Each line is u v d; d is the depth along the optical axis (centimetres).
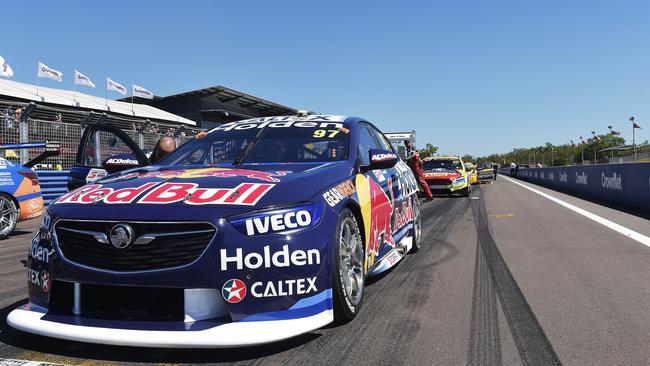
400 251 444
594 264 474
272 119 420
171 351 254
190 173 295
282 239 242
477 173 2636
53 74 2150
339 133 381
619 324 299
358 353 253
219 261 230
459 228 750
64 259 241
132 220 234
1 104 1480
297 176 284
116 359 243
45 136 1284
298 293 243
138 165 382
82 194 267
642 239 621
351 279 296
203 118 2998
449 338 276
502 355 252
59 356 246
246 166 327
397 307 334
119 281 231
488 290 379
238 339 223
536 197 1458
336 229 270
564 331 287
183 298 233
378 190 370
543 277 421
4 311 330
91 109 2030
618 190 1231
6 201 705
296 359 245
